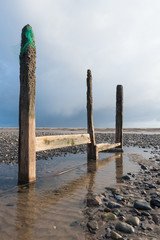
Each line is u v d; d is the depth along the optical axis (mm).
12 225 2092
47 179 4082
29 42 3568
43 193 3191
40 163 5816
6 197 2984
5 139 12289
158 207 2674
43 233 1936
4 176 4254
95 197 2844
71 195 3117
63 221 2209
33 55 3648
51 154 7492
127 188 3529
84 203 2775
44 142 4090
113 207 2627
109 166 5566
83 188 3506
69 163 5883
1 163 5672
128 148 10258
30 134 3570
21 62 3605
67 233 1944
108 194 3189
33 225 2102
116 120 9016
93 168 5270
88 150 6492
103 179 4156
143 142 13211
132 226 2133
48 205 2686
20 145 3654
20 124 3625
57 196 3062
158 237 1904
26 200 2867
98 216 2350
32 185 3594
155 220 2277
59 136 4676
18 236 1871
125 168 5312
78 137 5602
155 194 3186
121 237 1857
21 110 3582
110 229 2047
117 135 8969
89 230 2014
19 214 2377
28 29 3602
